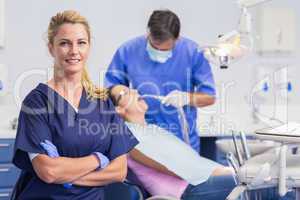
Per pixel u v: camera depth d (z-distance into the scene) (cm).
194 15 331
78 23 162
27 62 307
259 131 144
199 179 180
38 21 308
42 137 153
